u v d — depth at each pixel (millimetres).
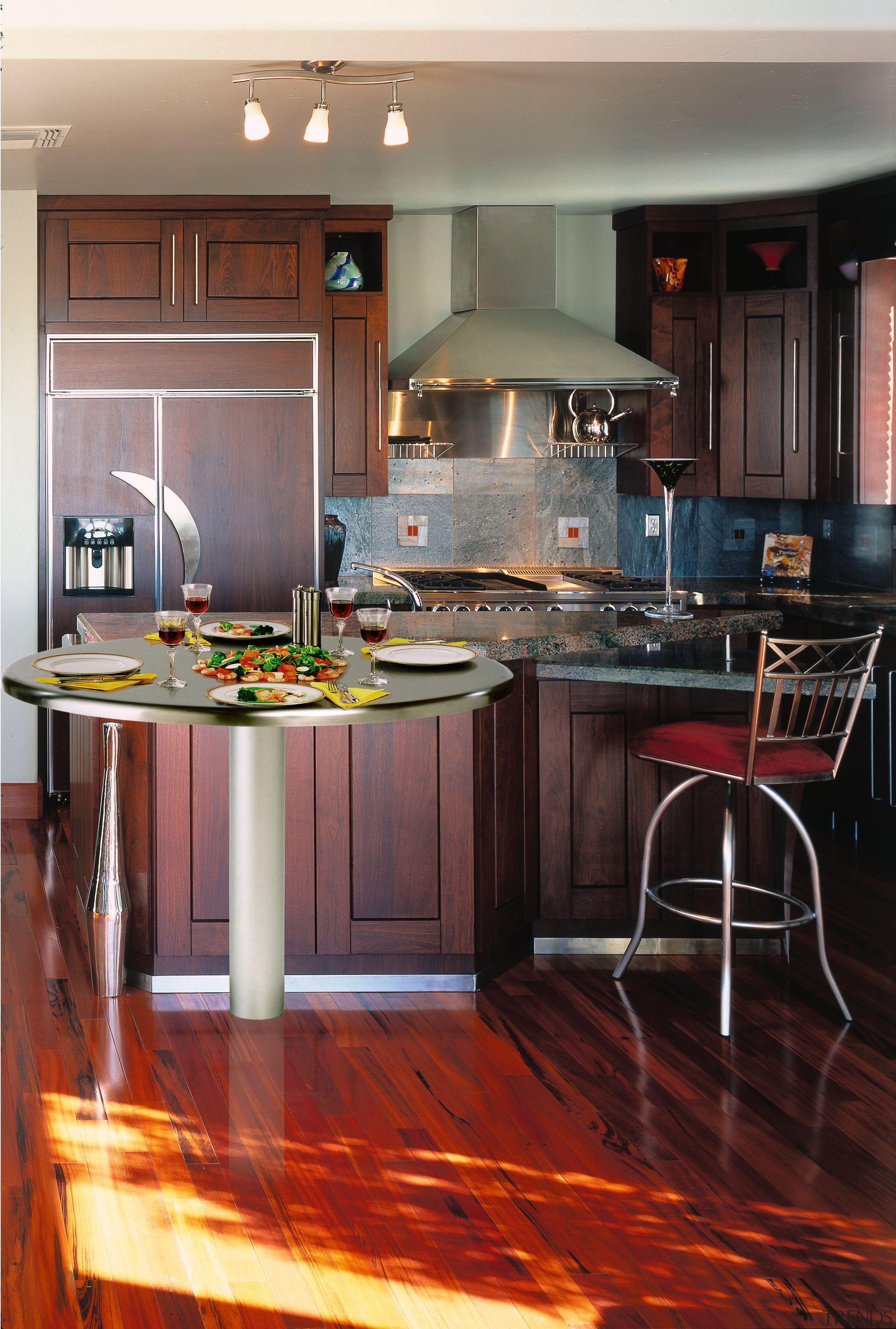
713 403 5824
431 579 5805
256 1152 2643
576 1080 2973
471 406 6117
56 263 5352
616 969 3637
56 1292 2168
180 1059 3086
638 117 4199
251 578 5566
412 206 5738
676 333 5789
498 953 3666
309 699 2424
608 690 3777
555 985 3588
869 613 4785
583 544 6293
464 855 3521
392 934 3529
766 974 3678
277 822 3275
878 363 5266
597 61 3217
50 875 4609
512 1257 2285
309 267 5461
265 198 5395
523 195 5527
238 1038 3209
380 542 6176
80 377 5406
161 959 3520
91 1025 3293
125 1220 2391
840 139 4539
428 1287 2195
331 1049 3148
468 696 2529
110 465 5449
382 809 3502
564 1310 2137
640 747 3395
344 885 3518
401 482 6160
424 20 2883
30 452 5422
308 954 3535
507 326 5746
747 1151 2652
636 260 5910
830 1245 2324
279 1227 2373
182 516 5496
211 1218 2400
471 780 3504
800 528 6262
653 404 5805
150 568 5516
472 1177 2551
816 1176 2557
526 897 3783
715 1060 3082
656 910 3830
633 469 6043
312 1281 2211
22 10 2805
